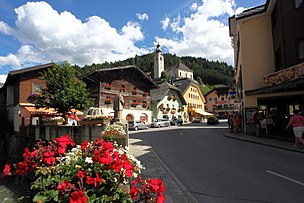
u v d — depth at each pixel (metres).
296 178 6.38
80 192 2.44
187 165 8.37
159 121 40.66
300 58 15.05
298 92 16.92
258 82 19.16
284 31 15.66
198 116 64.31
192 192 5.48
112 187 2.93
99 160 2.94
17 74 25.84
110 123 10.77
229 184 6.00
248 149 11.72
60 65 18.92
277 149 11.48
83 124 11.55
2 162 20.39
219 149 11.96
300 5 15.20
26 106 25.67
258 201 4.80
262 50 19.30
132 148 12.70
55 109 18.41
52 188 2.94
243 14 19.95
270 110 18.55
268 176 6.63
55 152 3.65
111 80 36.28
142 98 42.19
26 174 3.77
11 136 21.47
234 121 19.25
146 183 2.85
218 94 80.44
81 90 18.59
